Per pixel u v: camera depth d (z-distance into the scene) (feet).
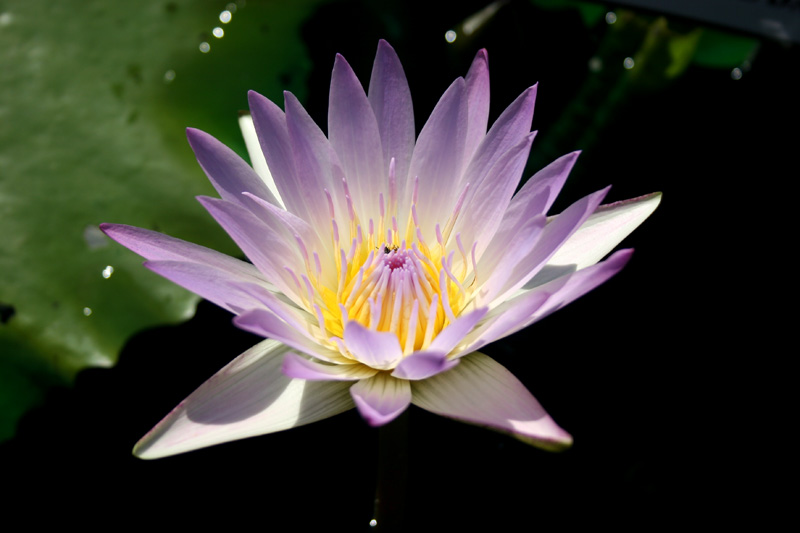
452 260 1.65
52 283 1.71
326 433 1.74
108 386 1.71
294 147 1.63
